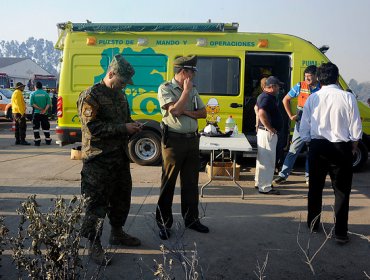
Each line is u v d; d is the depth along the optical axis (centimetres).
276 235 416
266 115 554
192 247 383
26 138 1316
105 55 758
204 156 757
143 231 423
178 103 381
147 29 753
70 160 851
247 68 838
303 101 609
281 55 743
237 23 732
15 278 315
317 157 406
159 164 777
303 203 532
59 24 773
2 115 1764
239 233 421
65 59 765
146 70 755
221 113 746
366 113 723
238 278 323
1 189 596
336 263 352
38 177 677
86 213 335
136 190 592
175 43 750
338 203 392
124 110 360
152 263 346
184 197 420
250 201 541
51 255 262
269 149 568
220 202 534
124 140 352
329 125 394
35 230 259
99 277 316
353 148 390
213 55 743
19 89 1108
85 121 332
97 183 336
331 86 399
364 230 433
